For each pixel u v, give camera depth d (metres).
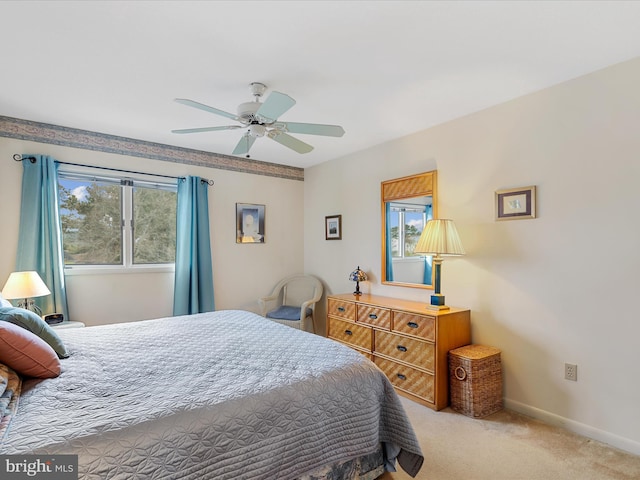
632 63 2.03
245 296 4.27
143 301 3.55
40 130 3.03
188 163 3.84
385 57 1.98
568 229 2.29
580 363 2.23
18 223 2.93
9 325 1.48
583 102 2.22
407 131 3.27
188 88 2.36
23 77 2.21
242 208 4.25
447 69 2.12
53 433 1.06
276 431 1.34
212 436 1.21
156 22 1.66
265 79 2.24
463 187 2.89
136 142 3.52
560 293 2.33
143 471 1.06
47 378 1.50
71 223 3.25
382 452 1.81
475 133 2.81
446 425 2.34
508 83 2.32
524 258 2.51
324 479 1.50
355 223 3.98
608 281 2.12
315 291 4.28
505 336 2.61
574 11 1.58
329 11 1.58
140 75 2.19
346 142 3.61
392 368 2.94
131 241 3.54
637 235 2.02
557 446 2.08
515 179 2.56
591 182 2.19
